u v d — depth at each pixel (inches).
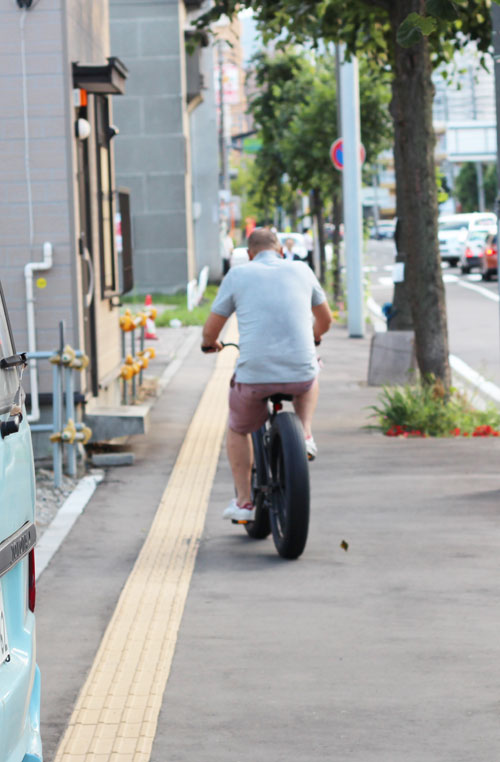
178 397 1211.9
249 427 597.3
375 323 2255.2
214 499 733.3
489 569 546.0
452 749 348.5
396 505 688.4
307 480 559.8
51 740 364.8
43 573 563.8
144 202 2800.2
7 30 821.2
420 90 1037.2
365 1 1055.0
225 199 4173.2
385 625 466.9
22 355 277.1
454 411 984.9
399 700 387.2
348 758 344.2
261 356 579.2
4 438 251.6
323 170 2657.5
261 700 390.6
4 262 831.1
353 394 1224.2
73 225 830.5
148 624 476.7
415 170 1045.8
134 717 378.9
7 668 250.2
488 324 2132.1
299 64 2997.0
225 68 5024.6
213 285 3452.3
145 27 2778.1
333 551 588.4
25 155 826.8
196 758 347.6
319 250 2989.7
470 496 706.8
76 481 786.8
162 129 2787.9
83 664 433.4
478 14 1182.9
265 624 472.4
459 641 445.1
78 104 837.8
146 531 650.8
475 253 3710.6
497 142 823.7
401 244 1455.5
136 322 1170.0
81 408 845.8
